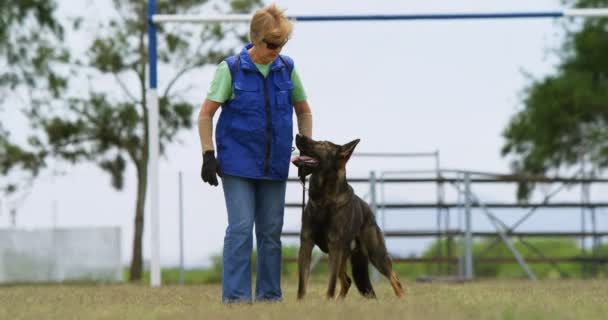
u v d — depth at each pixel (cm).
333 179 786
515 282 1583
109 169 2247
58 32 2211
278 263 806
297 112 826
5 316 647
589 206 1945
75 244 2033
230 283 774
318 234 797
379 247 864
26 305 776
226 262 777
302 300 762
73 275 2028
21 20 2206
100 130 2228
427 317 557
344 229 795
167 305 758
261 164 775
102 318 614
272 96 778
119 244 2028
